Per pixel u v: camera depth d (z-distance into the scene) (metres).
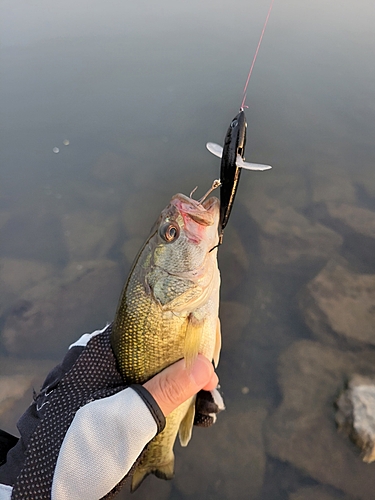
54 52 1.42
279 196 0.75
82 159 0.92
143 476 0.31
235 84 1.13
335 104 1.03
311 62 1.24
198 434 0.43
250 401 0.46
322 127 0.95
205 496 0.39
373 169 0.81
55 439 0.22
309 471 0.39
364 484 0.38
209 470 0.40
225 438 0.42
